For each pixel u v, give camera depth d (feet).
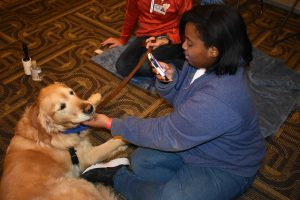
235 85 3.91
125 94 8.10
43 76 8.54
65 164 5.92
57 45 9.65
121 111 7.68
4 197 4.83
